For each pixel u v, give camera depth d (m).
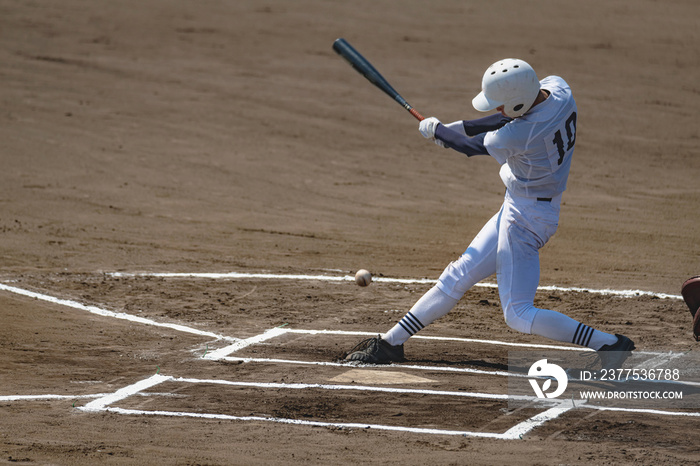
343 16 119.31
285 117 75.19
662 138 72.50
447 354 28.19
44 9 115.25
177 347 28.52
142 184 55.94
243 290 36.19
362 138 70.12
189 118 73.56
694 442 20.53
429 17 120.44
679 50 106.12
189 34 106.44
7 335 29.19
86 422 21.72
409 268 40.88
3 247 41.72
